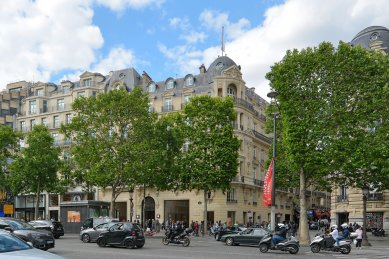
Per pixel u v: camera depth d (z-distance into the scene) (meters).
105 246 28.06
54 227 37.03
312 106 33.16
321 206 105.69
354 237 32.94
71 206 46.62
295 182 48.84
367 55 33.88
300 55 34.09
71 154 46.72
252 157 71.69
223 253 24.56
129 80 77.00
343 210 49.97
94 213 46.22
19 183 54.25
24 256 10.18
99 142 45.03
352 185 35.34
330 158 32.44
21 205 79.19
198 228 51.91
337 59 33.47
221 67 70.94
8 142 57.75
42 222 37.03
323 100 33.22
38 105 82.31
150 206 68.56
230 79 67.12
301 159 33.06
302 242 33.72
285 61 34.62
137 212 68.25
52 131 79.19
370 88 33.06
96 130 46.00
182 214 65.75
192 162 48.94
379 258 23.09
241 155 67.00
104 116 45.12
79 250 24.64
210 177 48.47
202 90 69.12
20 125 83.88
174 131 48.03
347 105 33.28
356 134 32.78
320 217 87.19
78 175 48.72
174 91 71.56
